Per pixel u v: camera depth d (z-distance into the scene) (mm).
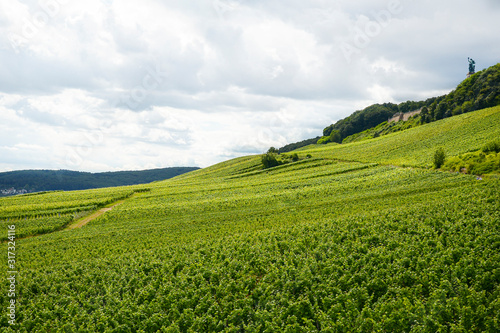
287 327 14758
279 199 54969
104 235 41812
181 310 18688
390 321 14008
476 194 33031
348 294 16609
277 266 22625
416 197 38688
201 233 36531
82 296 21375
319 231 29266
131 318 17906
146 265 25750
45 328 18344
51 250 36781
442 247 20516
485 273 16219
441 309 14273
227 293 19516
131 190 88875
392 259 20625
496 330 13102
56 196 85188
